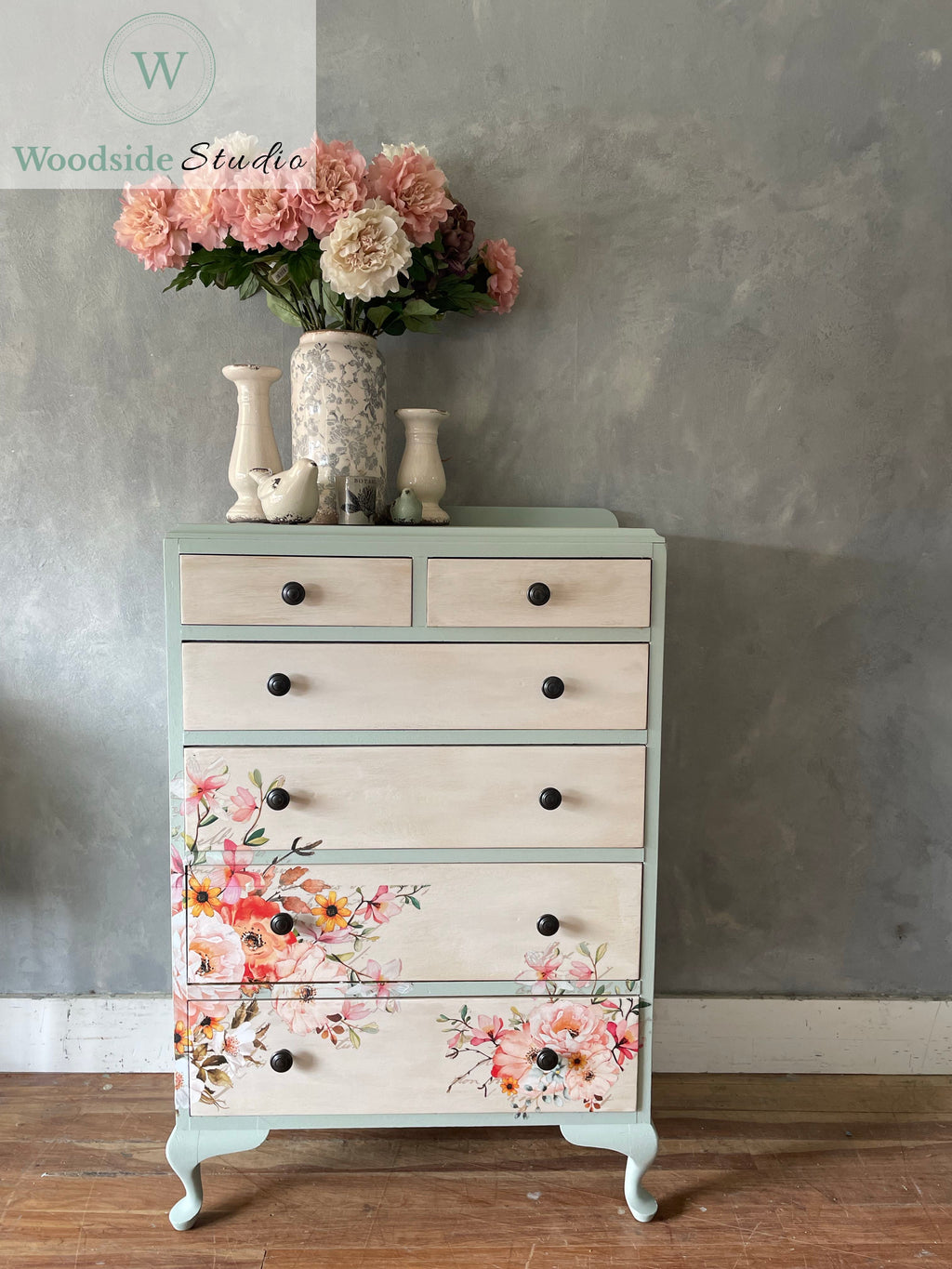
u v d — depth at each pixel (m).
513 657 1.30
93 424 1.71
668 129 1.68
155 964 1.82
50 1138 1.60
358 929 1.33
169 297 1.69
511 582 1.29
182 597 1.26
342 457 1.46
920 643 1.80
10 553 1.73
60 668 1.76
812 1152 1.61
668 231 1.70
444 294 1.59
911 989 1.86
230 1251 1.37
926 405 1.75
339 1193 1.50
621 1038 1.37
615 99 1.67
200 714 1.28
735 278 1.71
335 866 1.32
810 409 1.74
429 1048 1.36
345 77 1.65
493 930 1.34
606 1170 1.56
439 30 1.65
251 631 1.28
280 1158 1.58
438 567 1.28
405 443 1.61
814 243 1.71
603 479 1.75
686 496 1.75
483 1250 1.38
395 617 1.29
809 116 1.68
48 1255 1.35
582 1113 1.39
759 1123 1.69
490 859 1.34
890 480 1.76
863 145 1.69
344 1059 1.35
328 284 1.47
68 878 1.80
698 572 1.77
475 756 1.31
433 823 1.32
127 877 1.80
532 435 1.73
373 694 1.30
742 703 1.80
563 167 1.68
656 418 1.74
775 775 1.82
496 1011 1.36
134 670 1.77
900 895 1.85
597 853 1.35
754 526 1.77
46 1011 1.79
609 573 1.29
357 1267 1.34
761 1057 1.84
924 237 1.71
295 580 1.27
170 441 1.72
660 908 1.83
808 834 1.83
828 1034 1.84
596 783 1.33
